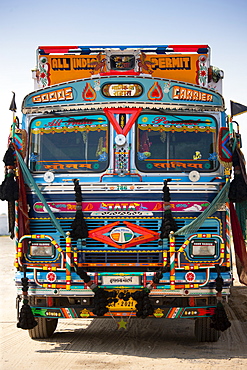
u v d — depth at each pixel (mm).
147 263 7113
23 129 7559
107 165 7395
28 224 7320
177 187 7199
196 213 7203
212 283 7133
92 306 7156
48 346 7418
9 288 13242
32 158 7559
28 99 7691
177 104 7520
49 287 7148
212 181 7363
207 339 7594
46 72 8023
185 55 7992
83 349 7207
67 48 8047
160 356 6773
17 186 7262
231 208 7672
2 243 29969
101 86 7535
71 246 7172
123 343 7586
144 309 6906
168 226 7062
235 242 7684
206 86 7992
